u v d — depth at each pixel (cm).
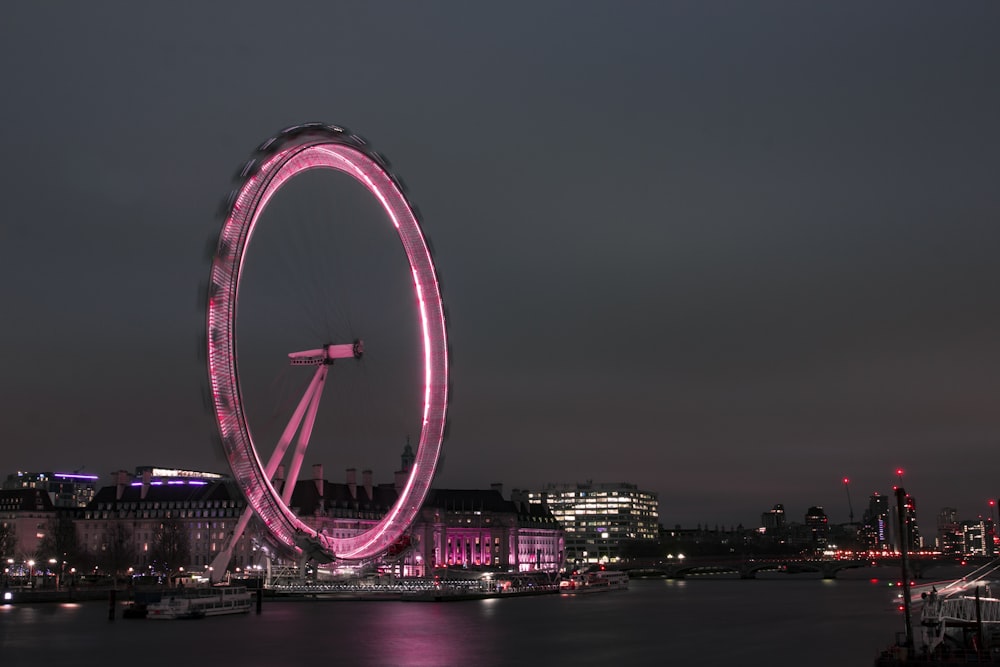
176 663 14538
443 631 18975
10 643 16838
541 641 17312
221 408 19212
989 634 12988
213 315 19000
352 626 19900
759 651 15950
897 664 11562
